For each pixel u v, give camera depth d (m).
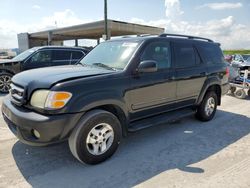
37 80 3.15
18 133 3.14
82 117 3.14
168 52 4.38
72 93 3.01
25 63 8.91
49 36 35.03
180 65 4.57
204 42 5.38
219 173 3.21
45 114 2.94
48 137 2.91
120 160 3.54
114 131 3.48
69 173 3.15
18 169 3.22
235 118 5.89
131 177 3.09
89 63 4.34
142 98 3.89
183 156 3.71
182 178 3.08
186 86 4.72
